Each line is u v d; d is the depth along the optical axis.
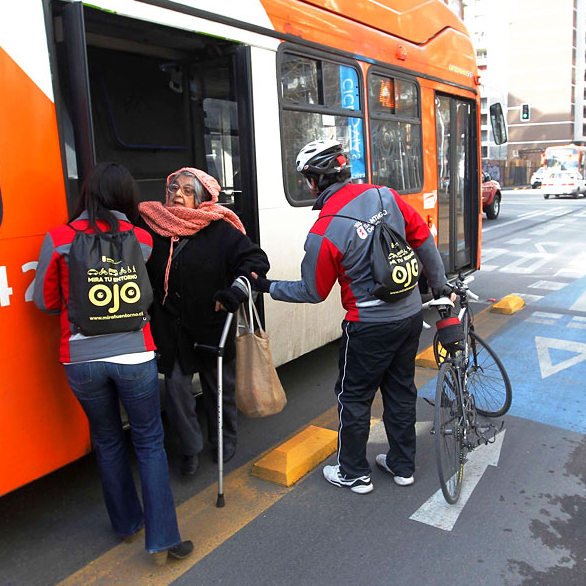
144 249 2.63
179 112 4.49
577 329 6.42
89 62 4.14
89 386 2.52
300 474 3.51
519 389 4.77
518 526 3.01
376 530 3.00
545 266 10.58
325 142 3.04
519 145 81.75
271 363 3.18
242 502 3.27
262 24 3.91
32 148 2.63
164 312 3.16
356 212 2.94
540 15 77.81
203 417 4.42
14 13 2.57
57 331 2.77
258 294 4.06
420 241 3.15
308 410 4.57
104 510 3.28
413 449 3.38
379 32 5.25
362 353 3.06
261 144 3.96
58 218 2.75
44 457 2.77
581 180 30.03
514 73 80.75
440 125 6.61
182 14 3.34
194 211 3.09
